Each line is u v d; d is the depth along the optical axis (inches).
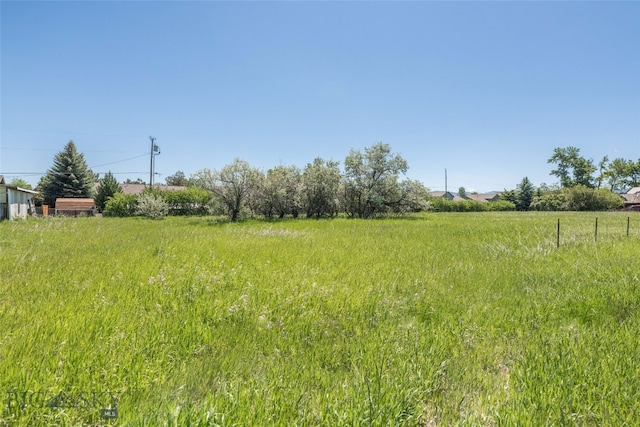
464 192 4945.9
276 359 127.4
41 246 390.3
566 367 119.3
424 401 103.1
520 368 120.7
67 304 169.9
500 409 95.0
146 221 960.9
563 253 359.9
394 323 167.2
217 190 1007.0
